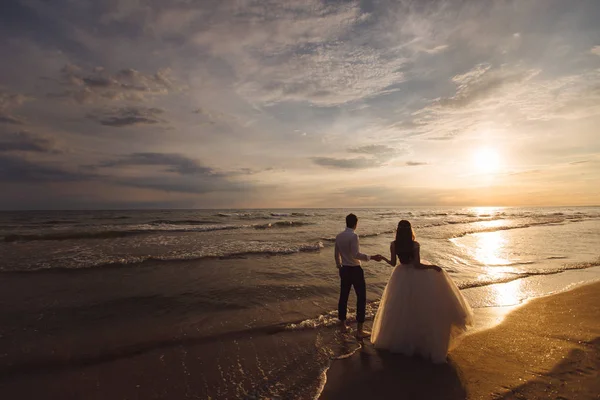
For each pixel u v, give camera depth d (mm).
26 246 12875
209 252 11031
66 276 7777
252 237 16219
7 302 5879
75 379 3416
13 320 5035
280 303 5945
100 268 8633
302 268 8742
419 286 3887
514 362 3566
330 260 9852
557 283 7246
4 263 9156
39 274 7961
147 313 5387
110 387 3275
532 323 4789
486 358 3678
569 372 3312
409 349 3869
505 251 11883
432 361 3633
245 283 7203
